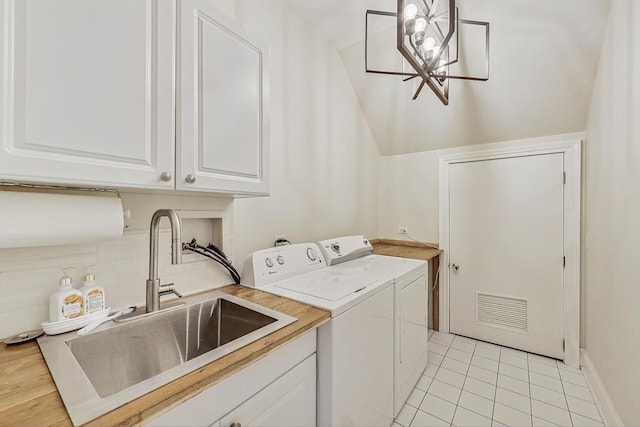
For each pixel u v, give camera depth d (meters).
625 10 1.41
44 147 0.67
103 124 0.76
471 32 1.97
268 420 0.92
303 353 1.09
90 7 0.74
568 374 2.10
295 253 1.73
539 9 1.74
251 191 1.21
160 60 0.88
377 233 3.17
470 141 2.63
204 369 0.71
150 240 1.08
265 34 1.79
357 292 1.35
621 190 1.45
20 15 0.63
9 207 0.76
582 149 2.19
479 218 2.63
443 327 2.83
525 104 2.21
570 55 1.87
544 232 2.35
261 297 1.30
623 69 1.43
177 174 0.94
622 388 1.40
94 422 0.54
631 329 1.29
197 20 0.99
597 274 1.88
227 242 1.51
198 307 1.24
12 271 0.89
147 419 0.58
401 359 1.73
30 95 0.64
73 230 0.87
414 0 1.74
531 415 1.69
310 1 1.91
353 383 1.26
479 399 1.84
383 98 2.65
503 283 2.53
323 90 2.32
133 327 1.03
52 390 0.64
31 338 0.88
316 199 2.28
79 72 0.72
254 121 1.23
